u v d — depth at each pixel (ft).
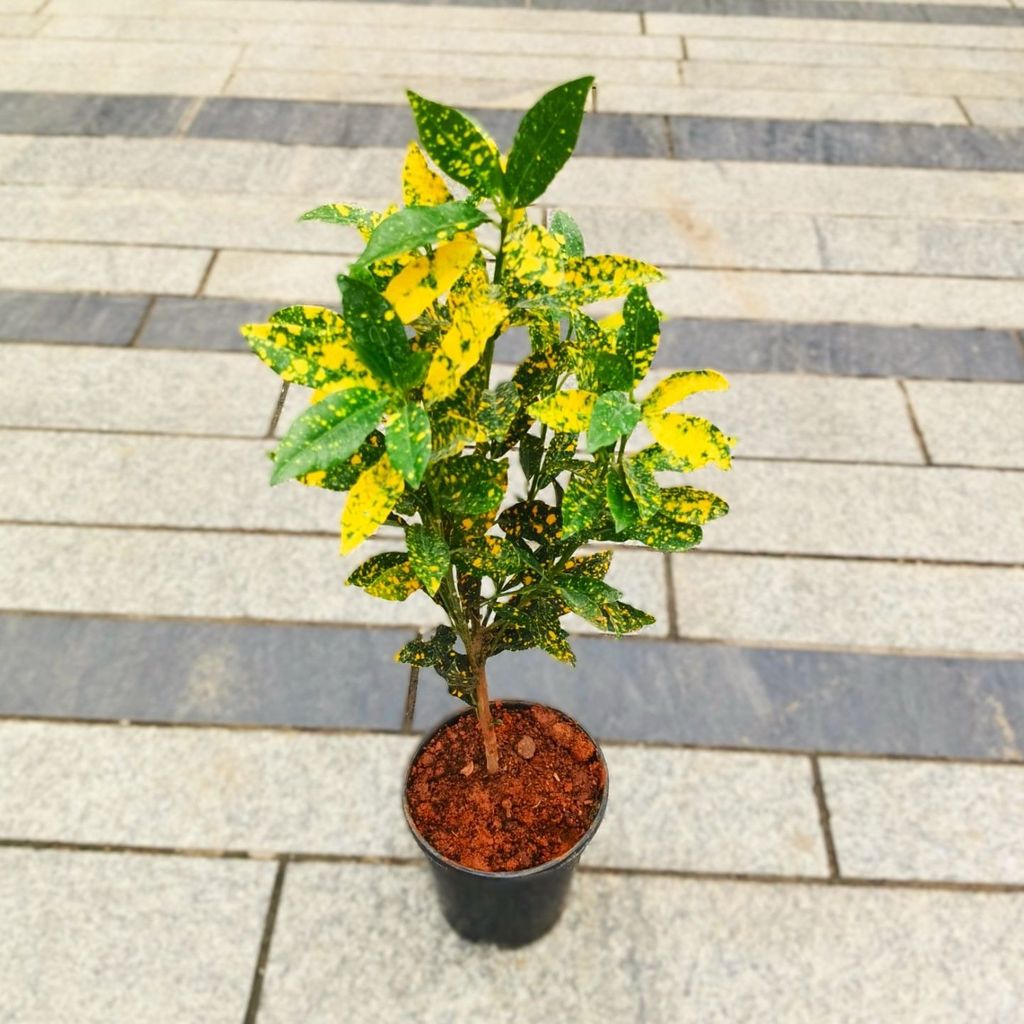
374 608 7.88
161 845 6.56
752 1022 5.85
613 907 6.31
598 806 5.20
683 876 6.47
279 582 8.03
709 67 14.17
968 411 9.46
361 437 3.10
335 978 6.01
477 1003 5.92
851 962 6.10
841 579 8.13
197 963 6.06
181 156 12.20
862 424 9.34
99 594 7.90
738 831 6.68
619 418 3.14
